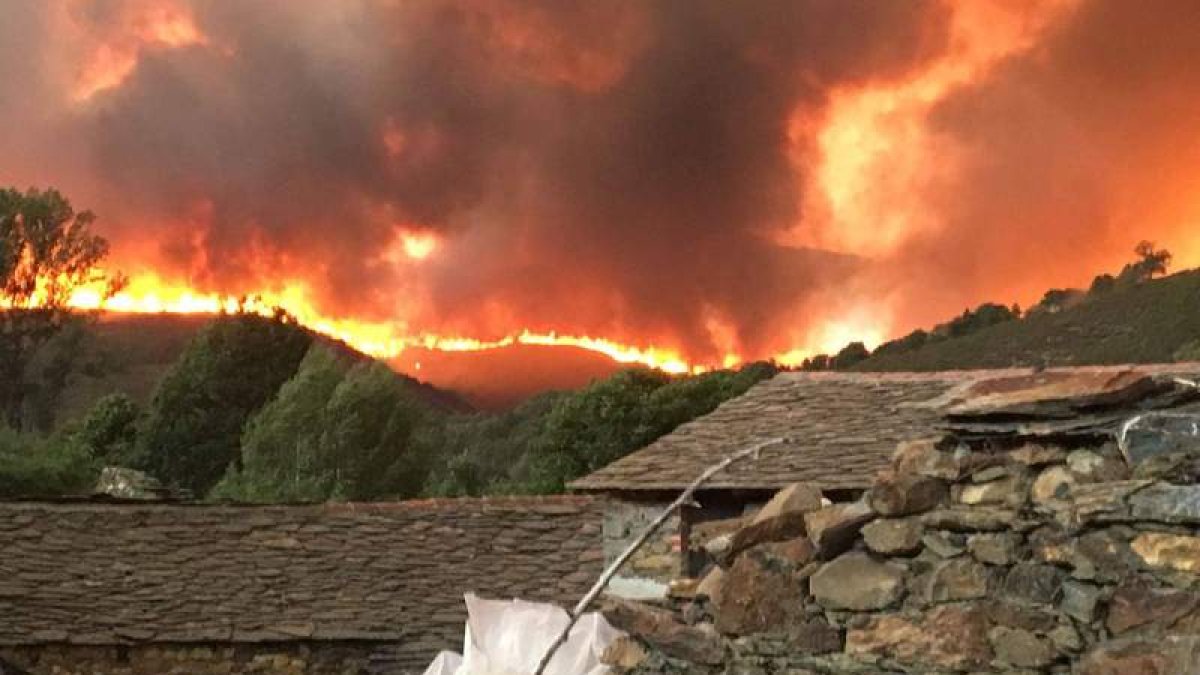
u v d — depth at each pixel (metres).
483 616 8.98
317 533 19.84
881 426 18.02
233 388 61.88
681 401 43.94
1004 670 5.61
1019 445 5.82
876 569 6.03
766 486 16.89
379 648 18.34
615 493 18.44
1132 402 5.58
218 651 18.08
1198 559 5.18
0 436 34.41
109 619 17.83
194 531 19.59
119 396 59.75
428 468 52.41
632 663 6.69
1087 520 5.45
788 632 6.23
